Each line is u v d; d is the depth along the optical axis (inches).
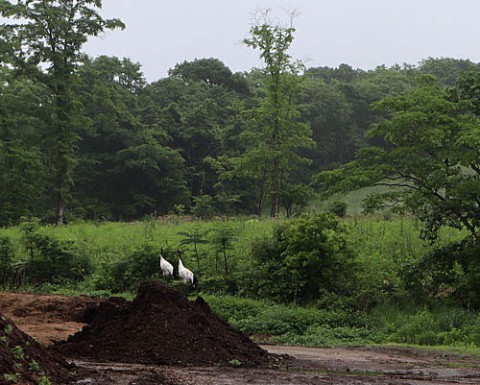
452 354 955.3
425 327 1165.1
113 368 665.0
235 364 731.4
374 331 1209.4
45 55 2506.2
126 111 3489.2
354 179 1381.6
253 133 2768.2
